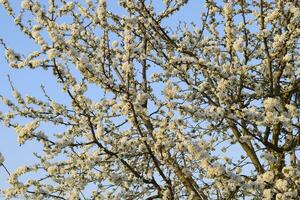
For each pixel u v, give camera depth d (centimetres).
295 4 785
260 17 754
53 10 723
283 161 752
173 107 665
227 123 779
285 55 798
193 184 750
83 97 689
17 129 698
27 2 696
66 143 688
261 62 841
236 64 790
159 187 745
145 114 700
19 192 704
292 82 865
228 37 794
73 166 725
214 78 844
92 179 766
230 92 802
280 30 845
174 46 883
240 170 675
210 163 579
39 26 687
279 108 629
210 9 927
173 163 714
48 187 732
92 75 689
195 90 822
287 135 844
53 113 731
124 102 705
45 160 724
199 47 955
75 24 886
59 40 664
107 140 731
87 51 884
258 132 743
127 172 831
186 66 812
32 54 702
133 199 783
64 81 677
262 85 851
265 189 602
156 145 679
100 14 798
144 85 841
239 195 753
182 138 625
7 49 703
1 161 604
